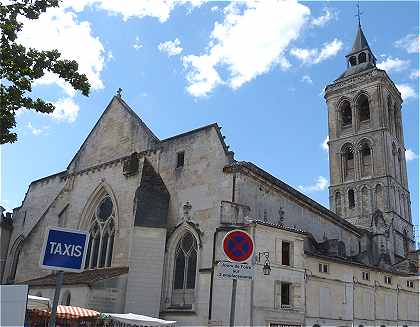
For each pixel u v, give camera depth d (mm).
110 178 42750
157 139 41156
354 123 82312
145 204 35812
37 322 26000
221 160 35625
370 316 38031
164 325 29172
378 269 40688
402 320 41594
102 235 41188
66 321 27781
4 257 51812
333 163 82125
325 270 35531
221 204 33344
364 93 83000
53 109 18859
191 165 37500
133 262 34031
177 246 35844
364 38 93375
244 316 29000
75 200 45438
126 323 27875
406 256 62375
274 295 30516
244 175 35062
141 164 40781
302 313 31641
